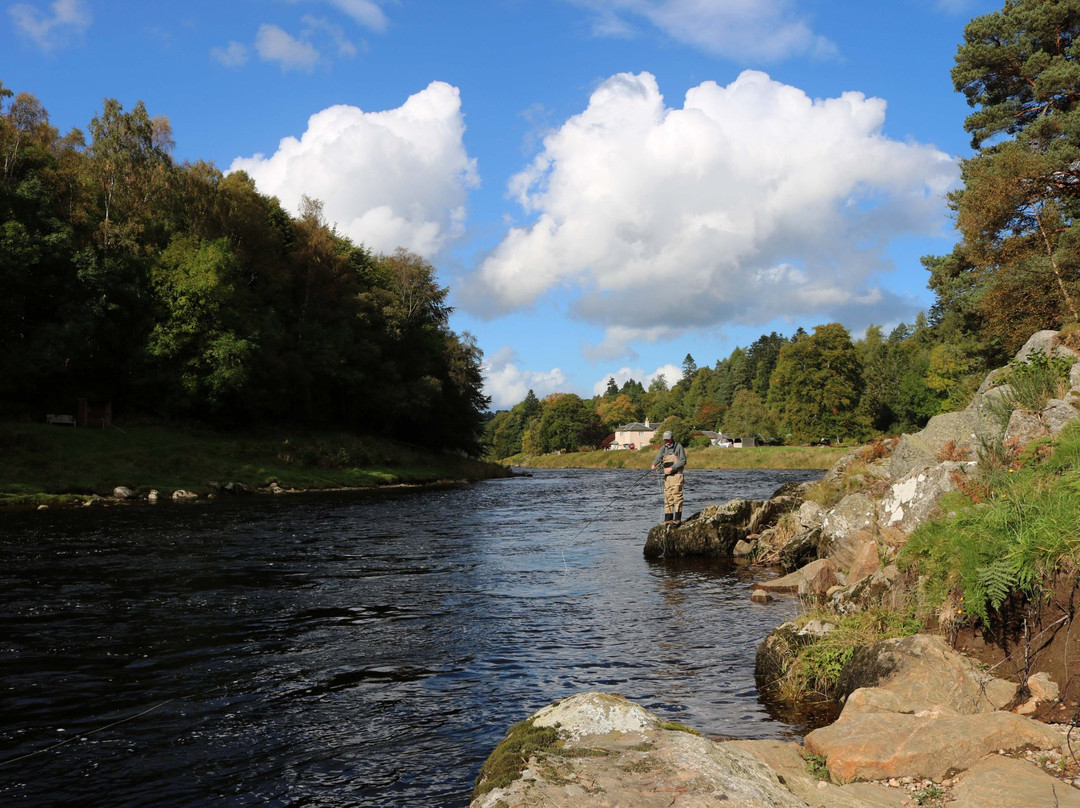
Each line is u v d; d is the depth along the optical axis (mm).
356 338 61656
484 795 3859
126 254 44094
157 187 49375
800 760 5184
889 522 10562
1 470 29859
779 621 10078
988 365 37094
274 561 15125
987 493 8266
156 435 41969
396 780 5211
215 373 44438
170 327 44312
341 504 30656
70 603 11000
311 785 5137
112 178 46344
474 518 25125
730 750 4535
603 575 13977
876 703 5719
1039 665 5887
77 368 41906
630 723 4625
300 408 56562
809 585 11047
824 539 13125
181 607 10820
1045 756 4695
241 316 47250
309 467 46438
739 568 14891
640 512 27953
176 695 7043
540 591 12297
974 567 6648
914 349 119062
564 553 16891
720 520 16703
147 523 21656
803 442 98500
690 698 6953
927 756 4738
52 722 6336
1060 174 30469
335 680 7508
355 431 61938
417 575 13734
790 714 6500
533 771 3998
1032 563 6234
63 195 43719
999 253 32000
